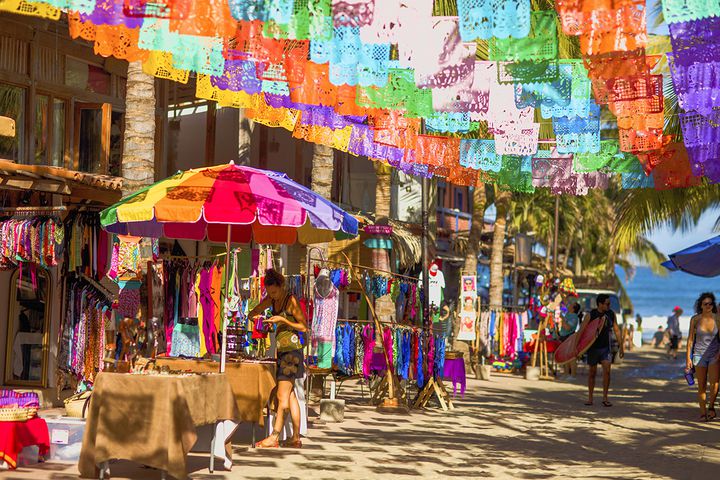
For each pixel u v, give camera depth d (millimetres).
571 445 12773
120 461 10117
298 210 10602
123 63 18859
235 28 7277
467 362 27938
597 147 11719
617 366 36906
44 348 14750
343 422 14344
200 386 9055
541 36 8859
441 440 12734
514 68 9375
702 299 16969
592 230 61219
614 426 15266
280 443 11617
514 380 27047
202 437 10898
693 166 12555
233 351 12094
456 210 40750
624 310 60938
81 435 9875
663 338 57281
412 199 33344
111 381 8797
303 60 9164
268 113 11352
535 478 9891
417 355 17094
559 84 10367
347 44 7852
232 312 12680
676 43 8758
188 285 13203
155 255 12914
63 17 16797
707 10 6930
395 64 9680
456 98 9453
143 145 13008
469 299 24234
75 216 14383
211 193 10438
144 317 12047
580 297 42531
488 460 11086
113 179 14188
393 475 9688
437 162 13148
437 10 12383
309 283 14875
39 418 9664
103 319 14445
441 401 17219
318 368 14398
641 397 21516
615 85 10164
